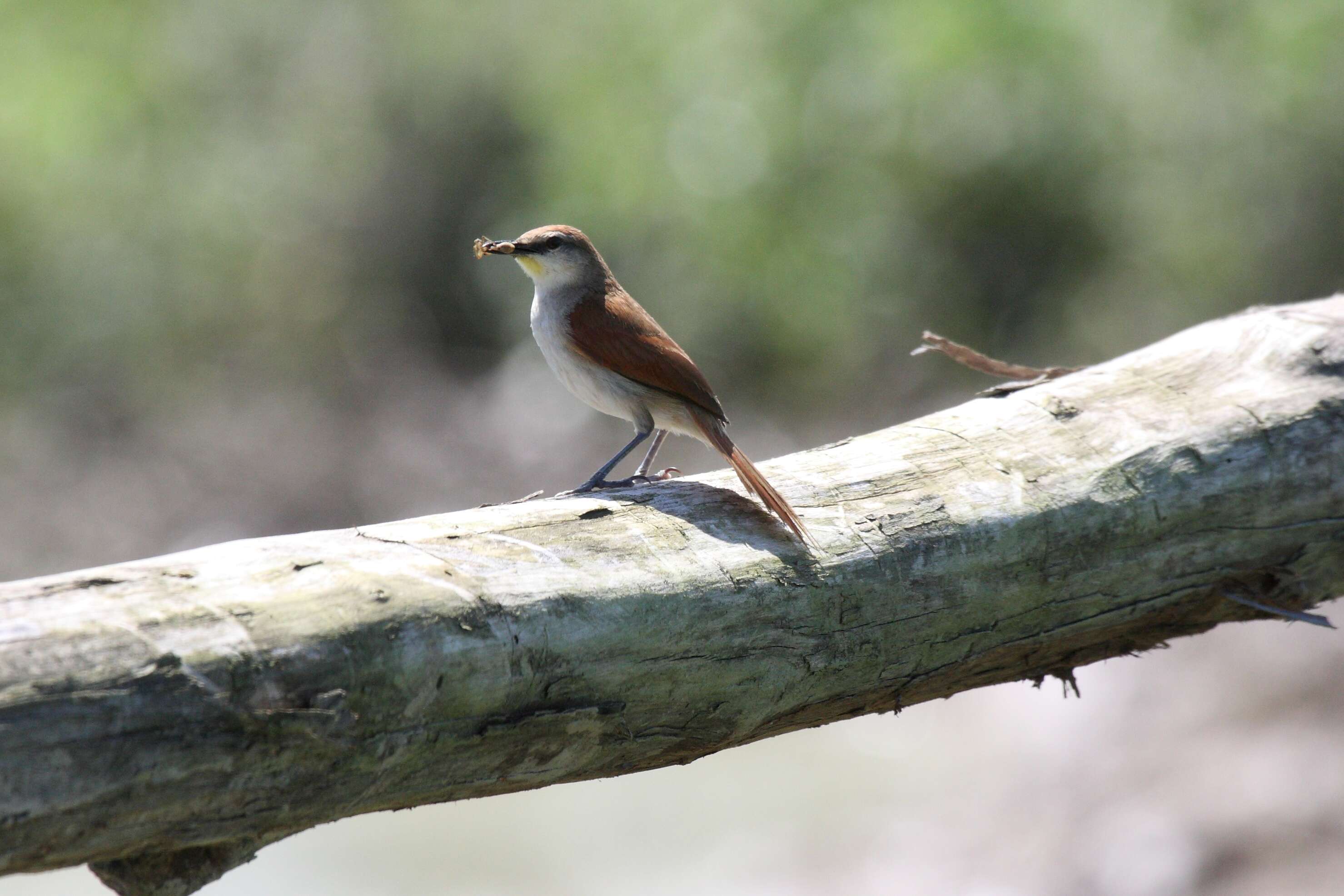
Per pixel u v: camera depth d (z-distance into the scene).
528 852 13.12
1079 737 13.26
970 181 24.33
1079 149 24.09
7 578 19.30
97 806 3.87
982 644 5.80
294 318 26.17
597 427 22.70
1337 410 6.41
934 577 5.57
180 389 24.33
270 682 4.11
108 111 26.34
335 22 28.06
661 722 5.04
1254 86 23.64
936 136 24.42
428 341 26.31
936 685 5.88
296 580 4.36
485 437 23.03
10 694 3.76
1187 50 24.31
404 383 24.78
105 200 25.64
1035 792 12.67
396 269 26.73
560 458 22.27
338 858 13.09
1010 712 14.66
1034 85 24.16
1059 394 6.51
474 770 4.65
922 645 5.61
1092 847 11.32
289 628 4.20
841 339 24.61
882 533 5.55
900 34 24.50
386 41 27.67
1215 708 12.62
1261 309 7.18
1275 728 11.94
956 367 24.33
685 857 12.80
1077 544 5.88
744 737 5.36
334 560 4.50
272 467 22.03
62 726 3.79
